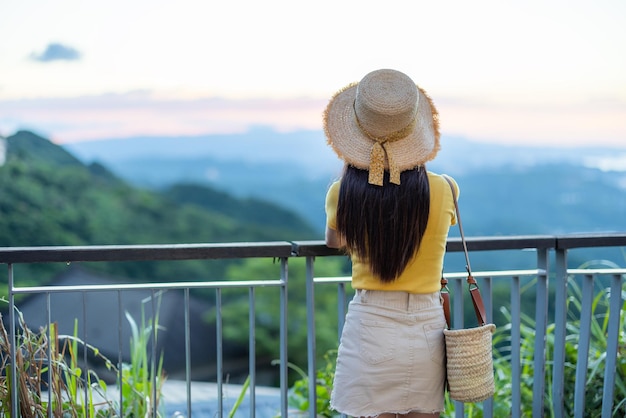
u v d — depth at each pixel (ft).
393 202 7.00
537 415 9.37
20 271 54.34
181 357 45.09
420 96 7.52
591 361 11.23
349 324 7.39
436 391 7.34
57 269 56.70
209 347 47.34
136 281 65.05
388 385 7.18
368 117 7.02
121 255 8.09
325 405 10.91
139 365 10.19
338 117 7.41
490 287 9.27
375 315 7.20
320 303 51.13
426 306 7.22
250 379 8.66
